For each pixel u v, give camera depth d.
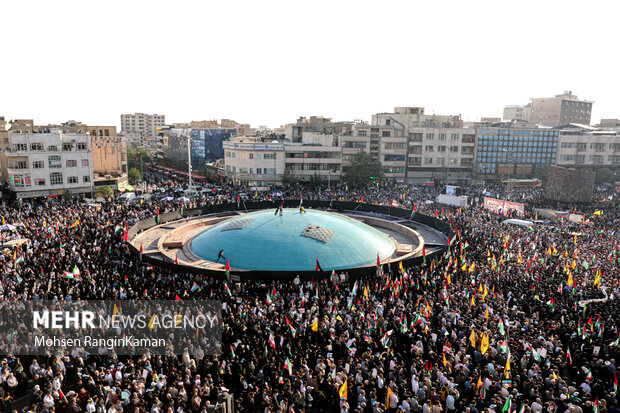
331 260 51.47
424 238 67.31
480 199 103.50
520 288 40.34
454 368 26.31
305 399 24.09
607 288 40.31
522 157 145.75
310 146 123.81
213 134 157.00
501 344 28.05
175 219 76.25
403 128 142.50
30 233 57.41
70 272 40.94
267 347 29.16
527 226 70.00
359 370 25.44
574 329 32.22
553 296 38.44
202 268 46.84
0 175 102.62
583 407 22.89
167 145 188.00
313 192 109.25
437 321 33.69
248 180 122.19
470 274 46.72
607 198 105.56
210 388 24.62
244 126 197.75
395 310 35.19
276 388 24.39
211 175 143.12
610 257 51.41
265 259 50.88
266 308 35.44
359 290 42.91
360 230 59.62
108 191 100.75
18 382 25.36
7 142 104.44
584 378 26.89
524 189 126.94
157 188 113.50
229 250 53.09
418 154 139.75
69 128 122.94
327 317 33.03
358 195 103.81
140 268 47.16
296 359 27.95
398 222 77.88
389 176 136.38
